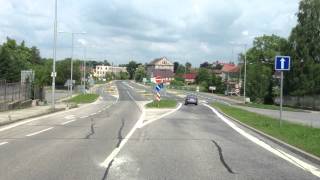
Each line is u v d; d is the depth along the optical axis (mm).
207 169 11633
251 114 39875
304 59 82562
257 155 14484
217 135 21141
